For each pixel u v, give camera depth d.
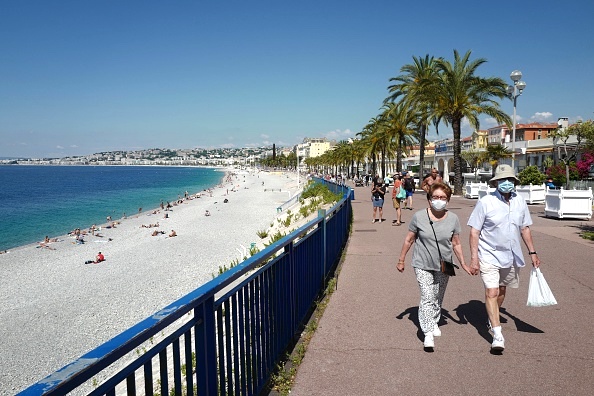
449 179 56.47
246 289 3.61
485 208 4.82
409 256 9.92
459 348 4.76
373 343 4.93
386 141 51.59
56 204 64.62
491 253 4.82
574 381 3.99
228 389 3.22
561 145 37.34
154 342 9.34
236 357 3.36
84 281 19.70
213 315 2.89
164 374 2.32
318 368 4.34
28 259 25.98
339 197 21.89
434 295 4.89
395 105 38.41
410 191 21.02
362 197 32.44
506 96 29.36
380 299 6.60
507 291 6.92
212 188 103.94
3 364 11.11
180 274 19.92
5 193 86.50
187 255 24.75
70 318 14.48
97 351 1.76
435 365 4.36
